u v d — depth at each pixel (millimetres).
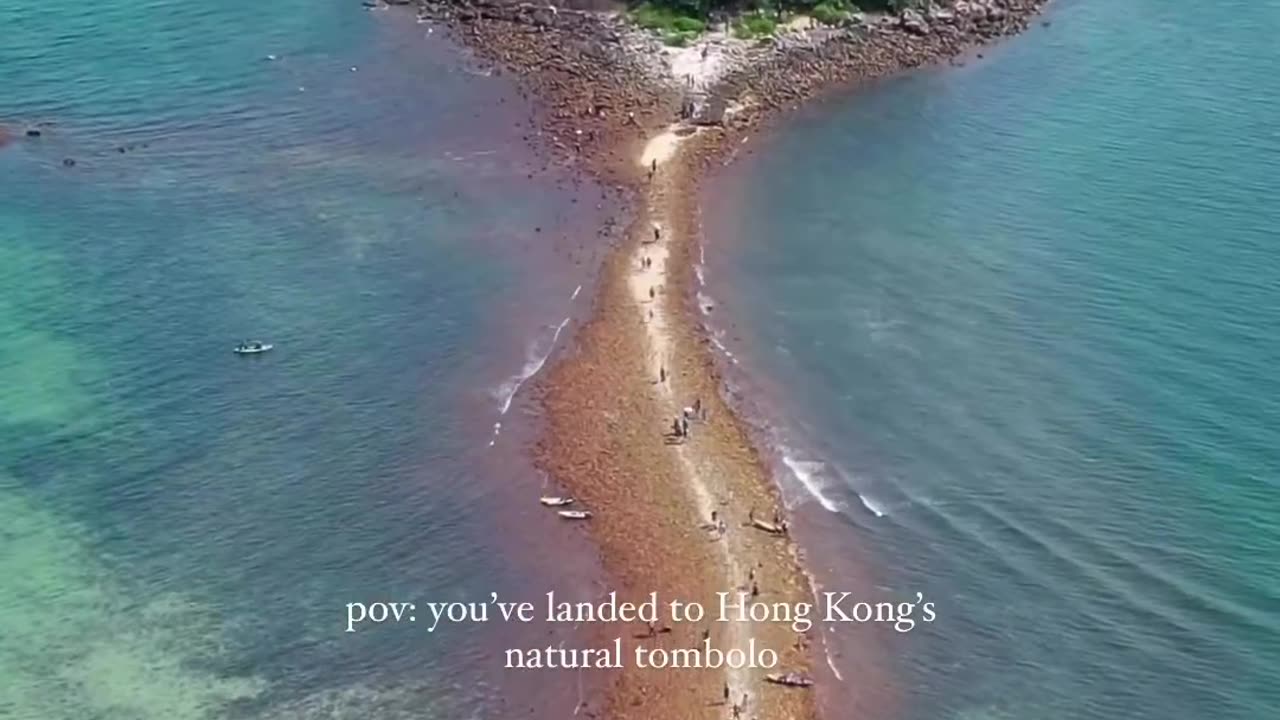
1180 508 76938
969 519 76875
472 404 86000
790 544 75625
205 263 99625
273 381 88188
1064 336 90188
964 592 72625
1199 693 66812
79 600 73438
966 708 66688
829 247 100375
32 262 99562
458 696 67375
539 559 74938
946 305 93875
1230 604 71062
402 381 88000
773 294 95562
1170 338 89250
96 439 84000
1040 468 80062
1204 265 95750
